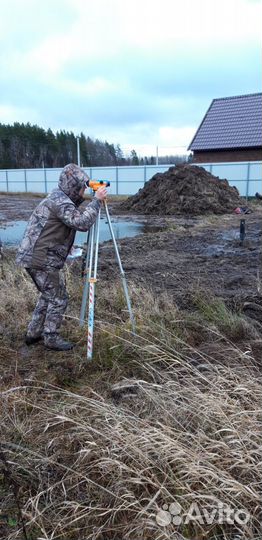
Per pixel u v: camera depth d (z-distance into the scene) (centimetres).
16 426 262
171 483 204
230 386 277
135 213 1898
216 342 372
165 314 420
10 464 229
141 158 7088
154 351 341
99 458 228
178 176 1941
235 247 888
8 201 2658
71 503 203
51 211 327
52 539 190
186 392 267
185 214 1792
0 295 484
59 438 250
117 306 455
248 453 210
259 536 183
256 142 3222
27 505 205
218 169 2952
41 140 7475
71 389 310
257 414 244
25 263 335
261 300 473
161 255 807
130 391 301
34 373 328
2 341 382
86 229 328
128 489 211
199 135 3547
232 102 3619
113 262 734
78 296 488
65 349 361
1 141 7150
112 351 350
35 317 367
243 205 1914
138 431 230
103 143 7731
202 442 224
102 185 337
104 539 193
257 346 360
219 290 528
